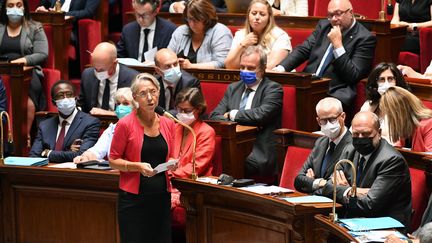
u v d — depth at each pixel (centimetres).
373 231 1339
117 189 1744
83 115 1973
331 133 1599
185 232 1789
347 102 2044
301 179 1616
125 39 2369
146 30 2350
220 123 1847
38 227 1828
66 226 1806
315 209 1454
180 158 1784
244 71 1958
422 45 2191
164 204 1627
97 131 1966
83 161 1769
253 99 1967
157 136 1609
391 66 1747
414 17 2317
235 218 1614
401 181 1475
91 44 2603
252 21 2173
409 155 1562
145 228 1617
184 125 1658
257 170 1923
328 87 2042
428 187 1537
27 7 2362
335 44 2048
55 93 1944
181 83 2020
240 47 2145
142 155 1596
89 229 1788
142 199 1602
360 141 1489
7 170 1794
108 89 2103
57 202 1806
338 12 2066
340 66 2045
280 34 2175
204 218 1672
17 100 2184
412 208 1544
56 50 2477
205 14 2216
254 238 1583
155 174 1586
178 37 2273
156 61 2016
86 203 1781
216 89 2086
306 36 2286
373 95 1756
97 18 2694
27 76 2212
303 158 1727
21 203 1833
